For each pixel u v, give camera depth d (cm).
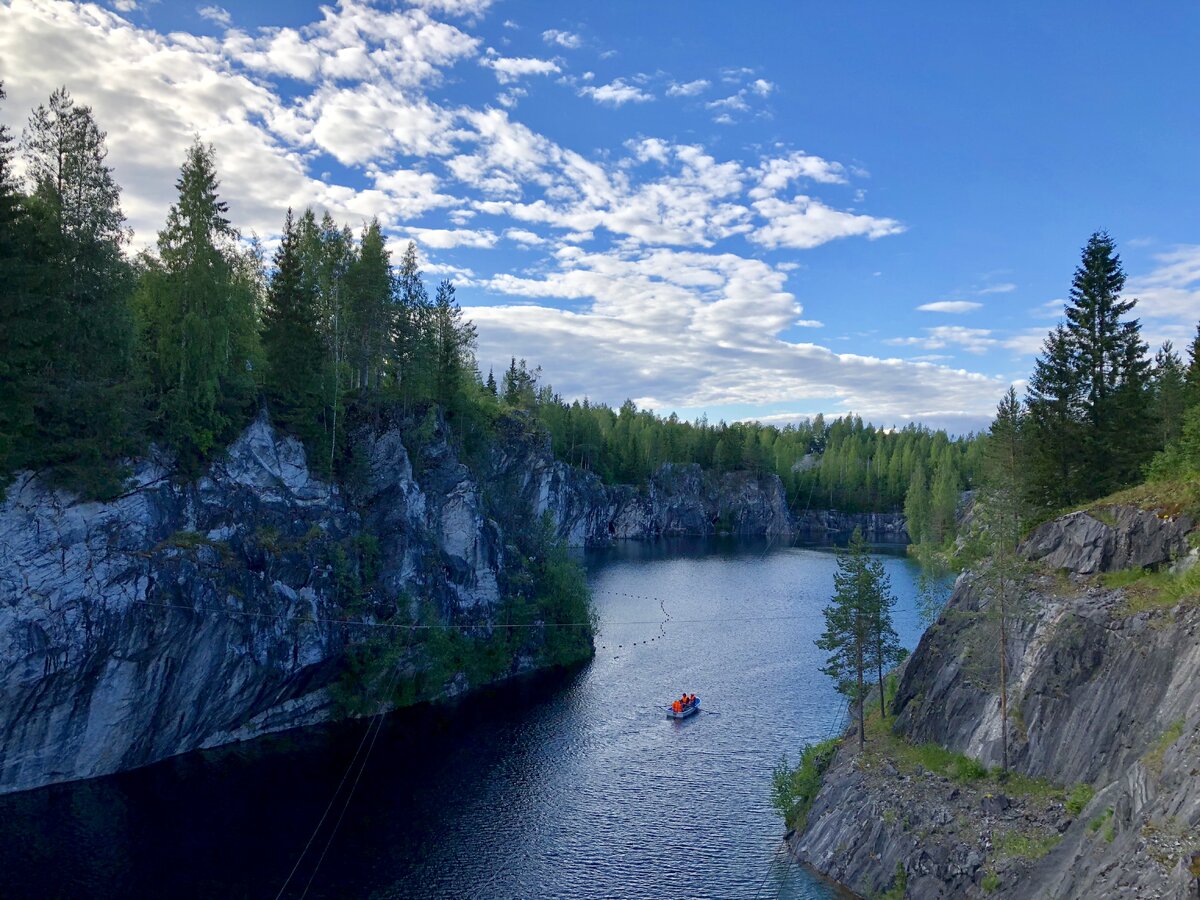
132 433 5412
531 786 5362
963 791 3759
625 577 14550
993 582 4153
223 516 5925
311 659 6269
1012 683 4009
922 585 10438
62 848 4322
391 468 7694
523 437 11975
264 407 6569
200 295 5784
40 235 5041
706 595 12650
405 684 7144
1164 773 2548
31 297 4600
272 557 6144
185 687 5506
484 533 8588
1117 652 3550
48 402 4888
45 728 4881
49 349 4978
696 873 4197
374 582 7069
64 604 4812
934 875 3472
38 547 4806
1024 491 4803
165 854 4334
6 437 4559
